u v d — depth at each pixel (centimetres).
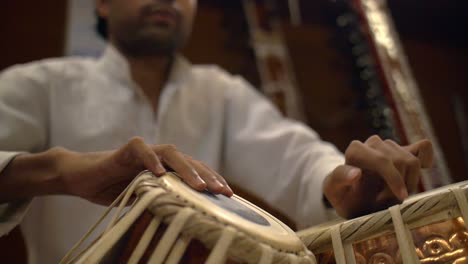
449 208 61
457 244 60
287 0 323
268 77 263
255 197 172
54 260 122
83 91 141
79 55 251
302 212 121
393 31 254
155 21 143
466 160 327
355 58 256
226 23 291
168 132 144
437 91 347
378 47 240
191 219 51
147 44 146
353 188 89
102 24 172
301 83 310
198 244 52
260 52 271
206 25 303
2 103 127
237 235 51
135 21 143
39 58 248
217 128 157
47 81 139
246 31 282
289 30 324
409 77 236
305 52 321
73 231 122
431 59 358
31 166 86
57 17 258
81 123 135
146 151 66
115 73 146
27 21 252
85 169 78
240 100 166
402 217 63
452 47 368
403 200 79
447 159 323
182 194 55
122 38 148
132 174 75
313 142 144
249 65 273
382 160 83
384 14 260
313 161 132
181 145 146
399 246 62
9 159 87
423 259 61
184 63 161
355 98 270
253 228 54
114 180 77
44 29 254
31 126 127
